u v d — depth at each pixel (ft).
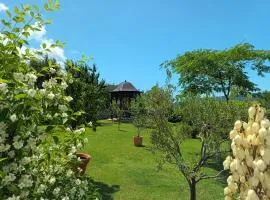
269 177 7.55
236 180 7.87
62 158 17.84
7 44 14.05
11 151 13.38
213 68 74.64
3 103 13.24
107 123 100.01
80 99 39.01
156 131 27.17
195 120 27.12
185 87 77.15
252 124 7.83
